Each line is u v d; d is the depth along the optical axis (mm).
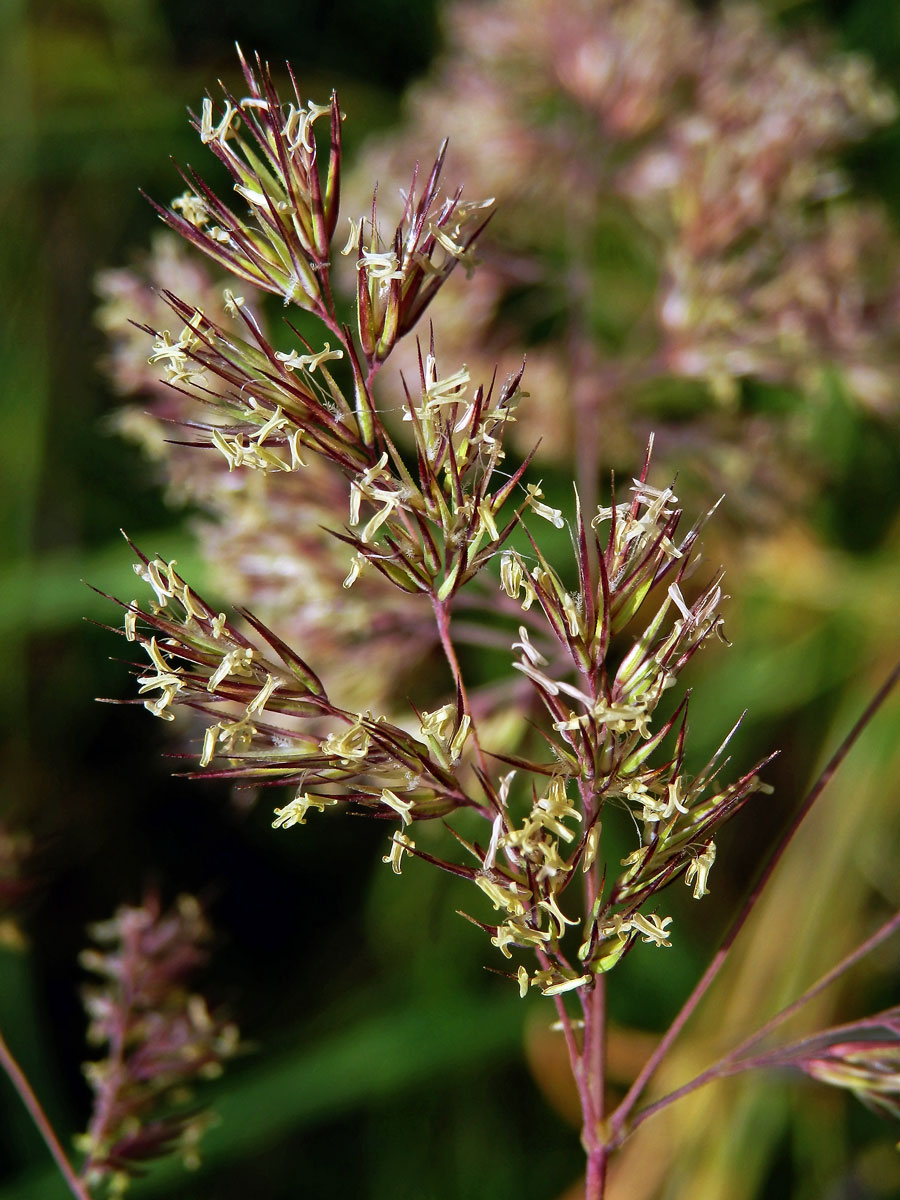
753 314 168
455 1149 183
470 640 146
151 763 205
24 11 221
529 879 100
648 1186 166
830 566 196
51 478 213
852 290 163
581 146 189
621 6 185
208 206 100
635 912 101
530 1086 185
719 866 189
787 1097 167
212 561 151
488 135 188
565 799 99
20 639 203
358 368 100
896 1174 168
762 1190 172
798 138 163
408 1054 175
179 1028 126
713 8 231
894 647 192
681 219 166
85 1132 182
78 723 205
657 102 183
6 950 180
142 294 147
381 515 99
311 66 240
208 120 100
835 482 203
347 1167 185
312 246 99
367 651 146
